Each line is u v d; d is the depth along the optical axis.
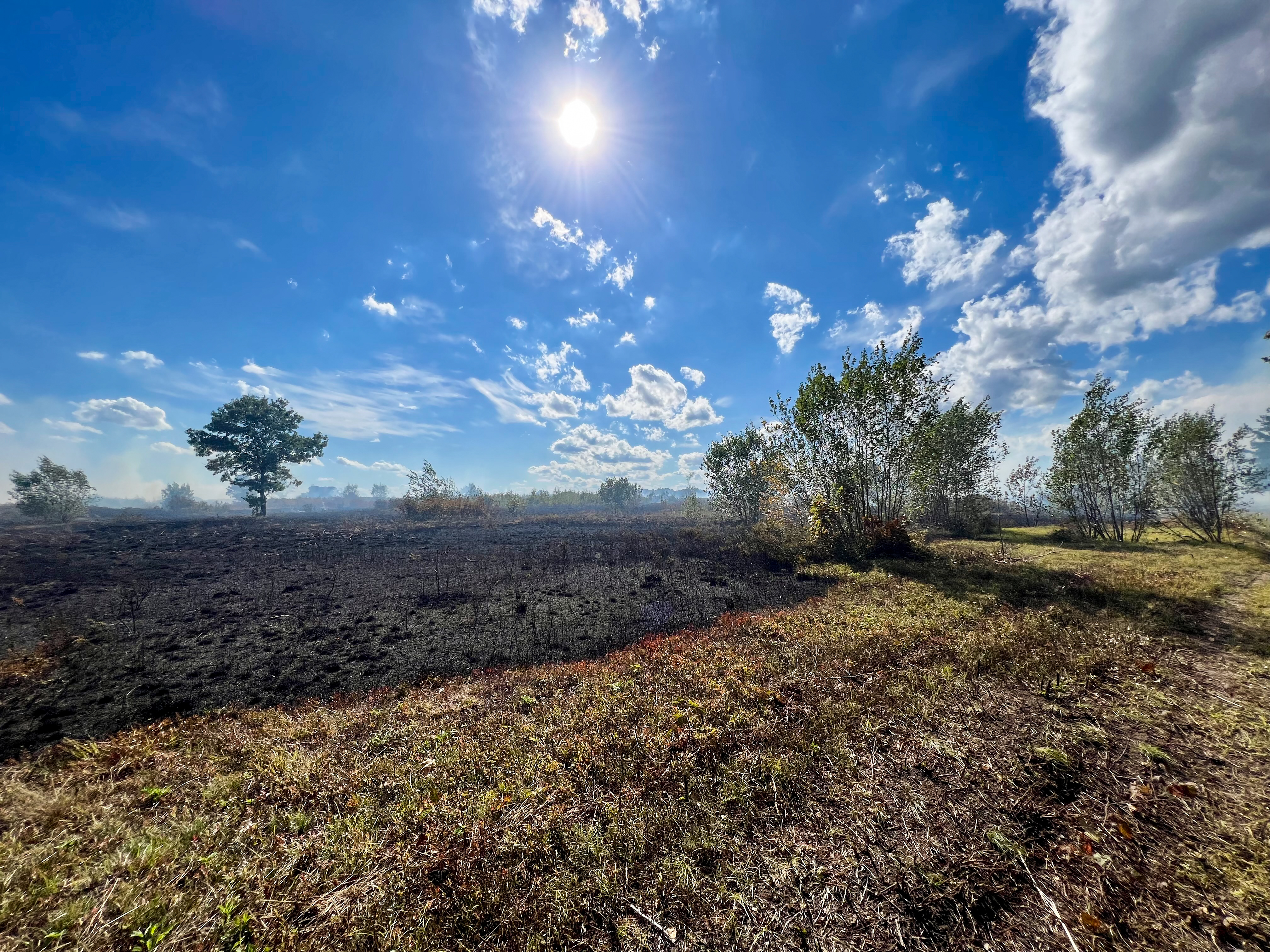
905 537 14.74
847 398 15.71
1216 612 7.36
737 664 6.20
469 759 4.32
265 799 3.89
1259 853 2.73
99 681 6.57
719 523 25.22
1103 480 18.08
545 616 9.30
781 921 2.58
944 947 2.39
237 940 2.57
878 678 5.44
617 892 2.79
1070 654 5.72
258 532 20.88
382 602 10.31
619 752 4.31
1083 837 2.97
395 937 2.52
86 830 3.54
